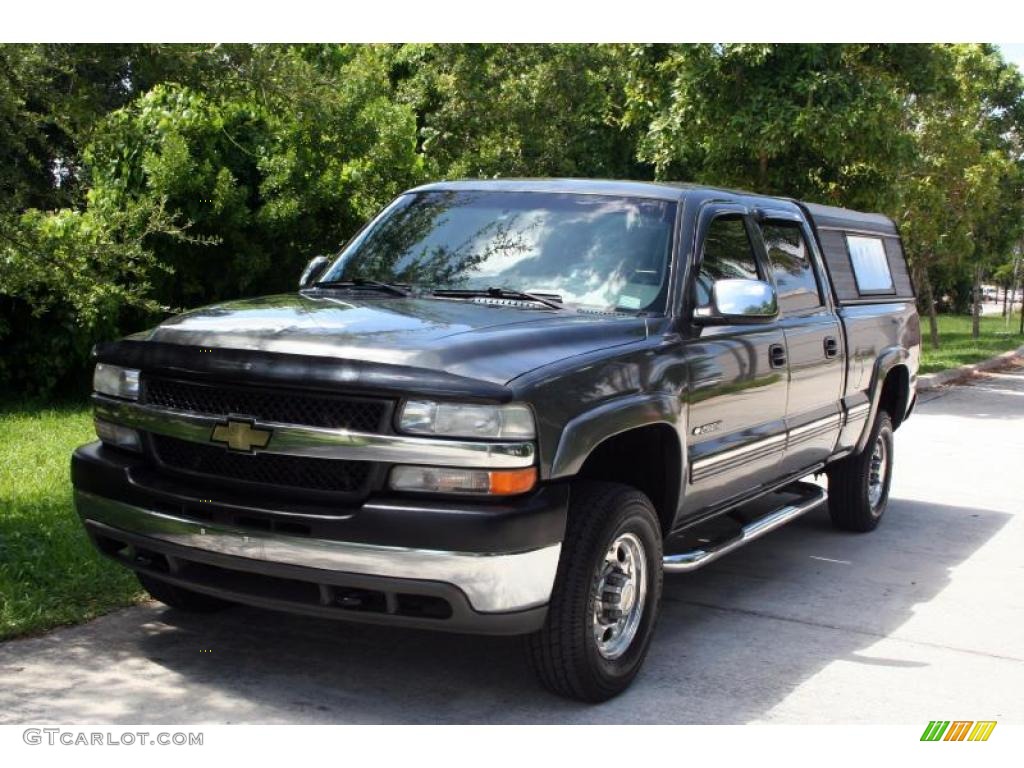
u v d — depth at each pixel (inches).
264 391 159.3
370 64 544.1
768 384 223.3
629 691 180.7
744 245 226.1
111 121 249.1
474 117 688.4
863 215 307.9
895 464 421.1
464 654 191.9
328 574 153.0
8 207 228.1
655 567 181.8
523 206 213.0
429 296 197.2
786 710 175.9
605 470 196.7
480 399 150.0
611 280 195.9
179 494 163.8
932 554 284.4
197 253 474.3
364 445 152.2
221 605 205.0
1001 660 204.8
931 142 864.3
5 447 328.8
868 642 212.1
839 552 283.3
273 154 475.5
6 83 222.5
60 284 233.8
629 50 629.9
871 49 603.8
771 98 571.5
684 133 610.9
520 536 151.5
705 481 202.7
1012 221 1149.1
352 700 170.6
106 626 195.5
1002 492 372.5
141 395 172.1
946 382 762.8
